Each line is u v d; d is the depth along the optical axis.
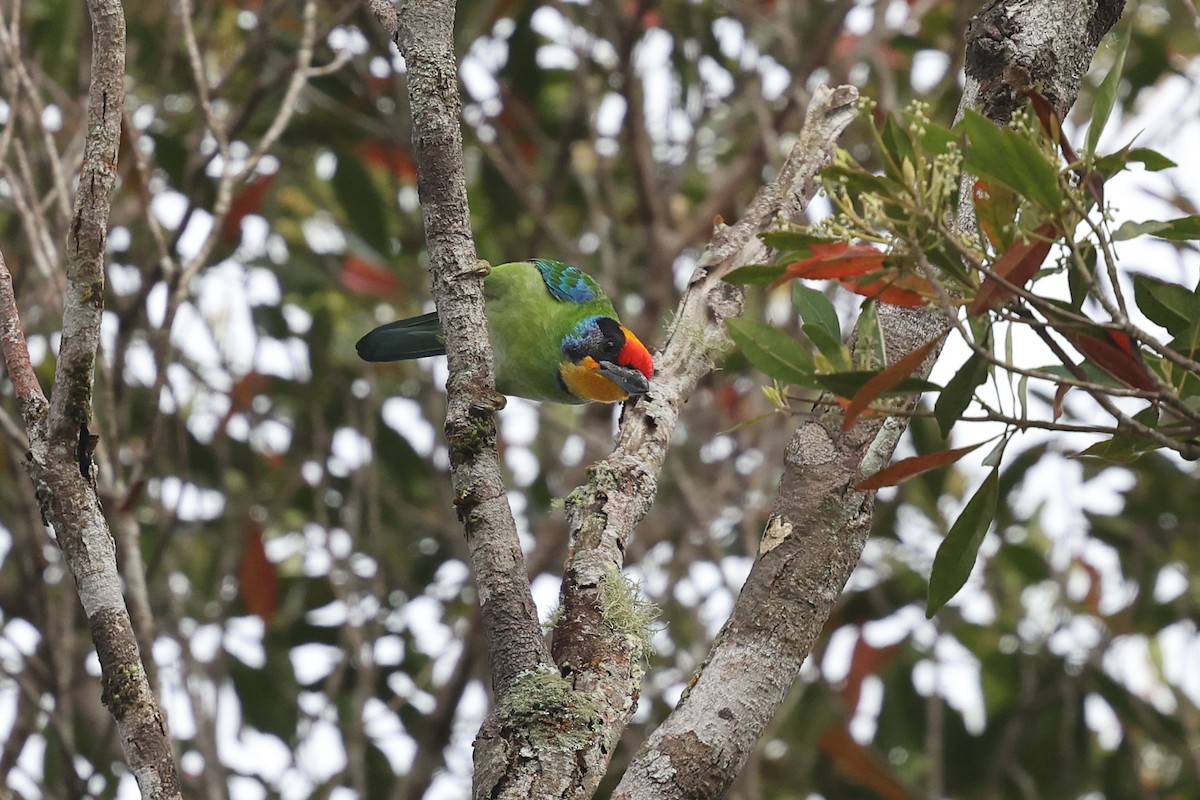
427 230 5.11
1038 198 3.80
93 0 4.73
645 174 12.30
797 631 4.79
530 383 10.49
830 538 4.87
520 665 4.51
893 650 11.57
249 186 11.23
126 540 8.41
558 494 12.01
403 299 12.59
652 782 4.51
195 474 11.73
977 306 3.88
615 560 5.13
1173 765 12.18
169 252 9.91
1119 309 3.83
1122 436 4.34
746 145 13.37
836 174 3.92
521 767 4.29
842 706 11.45
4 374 10.91
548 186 12.48
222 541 11.62
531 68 12.51
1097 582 11.74
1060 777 11.01
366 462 11.65
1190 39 12.57
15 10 8.23
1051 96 5.26
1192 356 4.25
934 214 3.83
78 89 11.25
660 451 5.77
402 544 12.36
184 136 11.97
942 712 11.39
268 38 10.65
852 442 4.97
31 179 8.34
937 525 11.48
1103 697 11.10
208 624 11.19
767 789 11.35
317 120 11.93
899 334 4.98
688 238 12.56
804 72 12.34
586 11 13.34
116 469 8.62
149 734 4.46
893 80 12.89
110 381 8.83
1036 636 11.68
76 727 10.83
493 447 4.84
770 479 11.78
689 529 11.55
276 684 11.16
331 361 12.02
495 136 12.79
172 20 10.70
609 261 12.34
